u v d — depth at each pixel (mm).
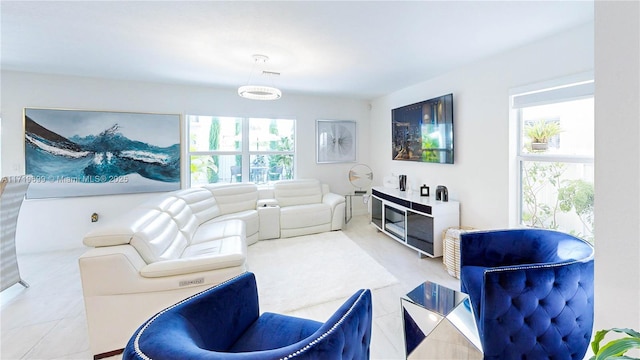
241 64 3055
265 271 2801
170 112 3975
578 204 2244
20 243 3355
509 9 1899
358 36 2334
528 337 1336
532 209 2584
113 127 3678
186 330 951
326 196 4578
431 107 3566
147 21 2086
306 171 4852
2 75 3234
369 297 1104
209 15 1997
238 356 742
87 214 3623
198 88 4109
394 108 4414
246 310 1289
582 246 1578
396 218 3666
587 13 1943
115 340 1659
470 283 1716
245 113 4402
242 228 3150
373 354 1653
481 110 2938
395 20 2059
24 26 2160
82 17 2021
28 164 3354
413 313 1597
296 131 4746
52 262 3080
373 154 5191
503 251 1928
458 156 3248
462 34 2291
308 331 1189
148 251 1862
